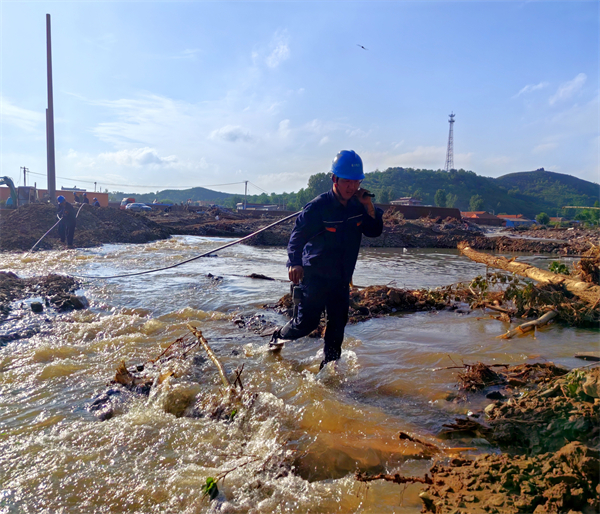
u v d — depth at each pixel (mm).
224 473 2324
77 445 2656
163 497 2174
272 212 43844
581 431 2424
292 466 2486
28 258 11531
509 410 2887
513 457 2395
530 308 6129
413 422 2998
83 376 3791
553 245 22281
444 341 4980
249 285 8547
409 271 11820
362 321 6090
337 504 2139
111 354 4379
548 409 2736
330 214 3789
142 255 13656
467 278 10406
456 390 3520
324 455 2572
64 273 9391
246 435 2830
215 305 6730
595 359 4164
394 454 2600
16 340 4750
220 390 3381
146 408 3209
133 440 2723
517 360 4227
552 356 4312
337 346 4102
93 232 18328
